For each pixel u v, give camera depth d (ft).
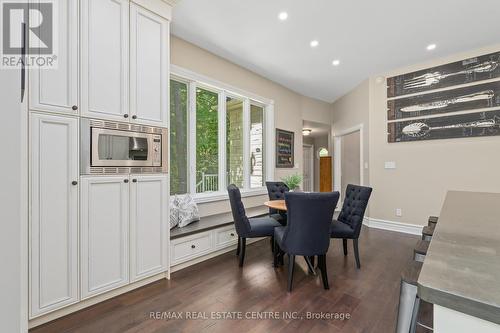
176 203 9.93
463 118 11.91
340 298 6.91
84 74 6.03
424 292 1.70
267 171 15.35
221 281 7.90
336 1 8.02
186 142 11.39
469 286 1.66
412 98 13.28
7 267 1.70
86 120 6.07
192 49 10.89
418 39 10.54
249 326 5.71
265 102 14.88
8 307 1.71
